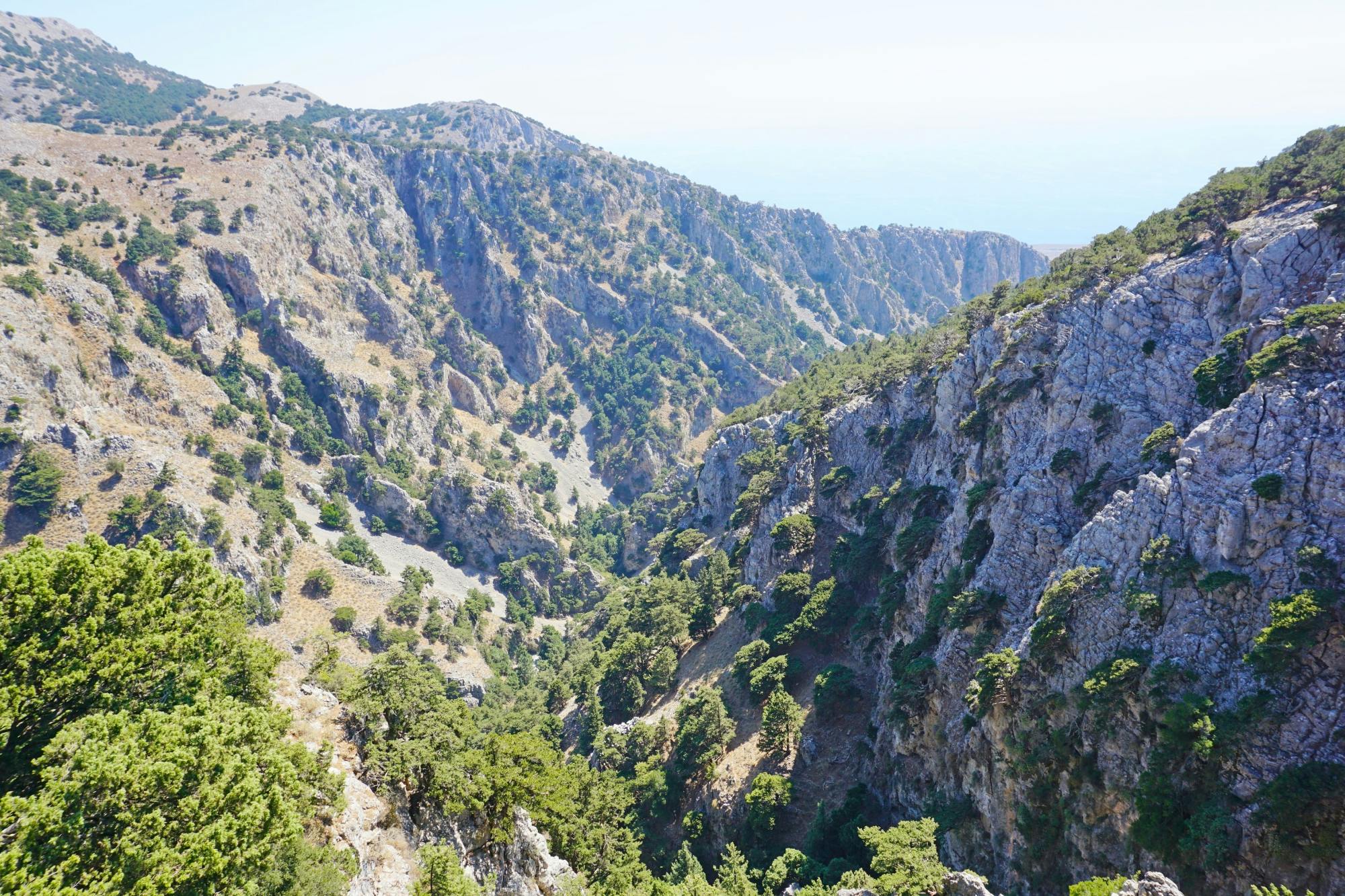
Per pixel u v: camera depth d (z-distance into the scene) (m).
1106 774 61.59
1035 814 66.38
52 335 172.38
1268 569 59.25
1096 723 62.97
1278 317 71.38
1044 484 84.50
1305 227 75.44
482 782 62.62
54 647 36.06
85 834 30.28
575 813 81.56
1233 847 51.16
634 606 171.50
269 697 51.81
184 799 32.62
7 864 26.92
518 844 64.75
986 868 70.25
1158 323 85.31
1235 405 66.38
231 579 51.16
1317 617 53.31
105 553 41.53
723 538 177.38
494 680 176.00
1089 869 60.84
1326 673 52.97
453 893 47.69
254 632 151.75
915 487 119.81
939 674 84.62
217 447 191.50
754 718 109.38
